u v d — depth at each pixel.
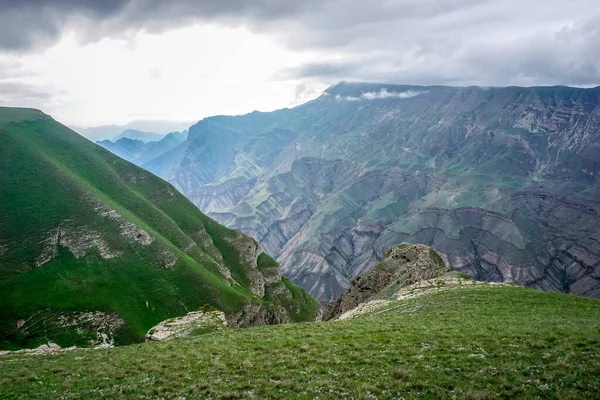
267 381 24.69
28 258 129.25
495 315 40.97
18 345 107.25
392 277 95.75
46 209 145.88
